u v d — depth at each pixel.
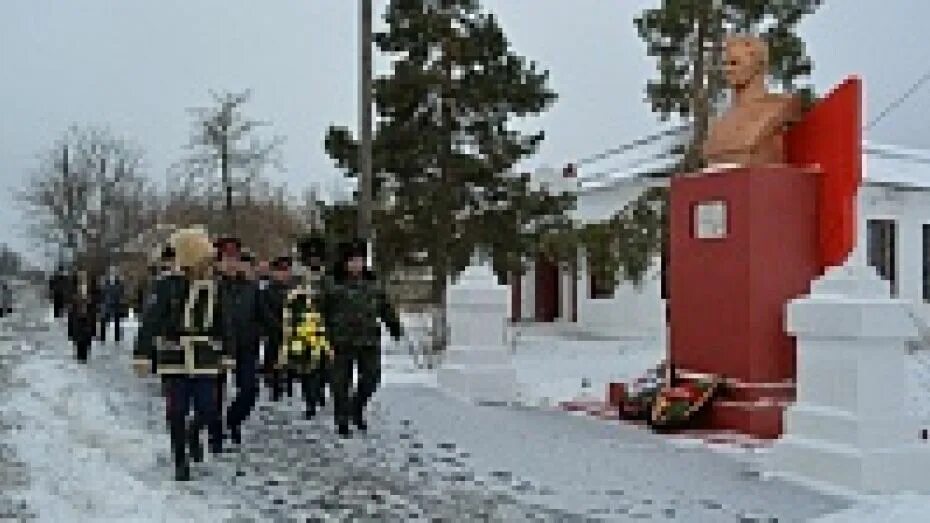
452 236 22.16
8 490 7.61
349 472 9.13
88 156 58.91
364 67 20.38
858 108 11.80
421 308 31.98
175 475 8.55
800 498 8.55
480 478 9.14
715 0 20.55
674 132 30.06
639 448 10.80
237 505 7.79
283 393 13.84
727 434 11.66
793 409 9.52
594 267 21.11
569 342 27.06
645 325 28.30
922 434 10.20
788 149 12.58
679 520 7.86
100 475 8.40
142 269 35.34
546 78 22.70
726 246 12.29
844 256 11.83
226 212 40.84
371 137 20.45
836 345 9.09
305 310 11.48
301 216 44.97
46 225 58.53
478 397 14.68
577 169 33.62
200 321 8.60
